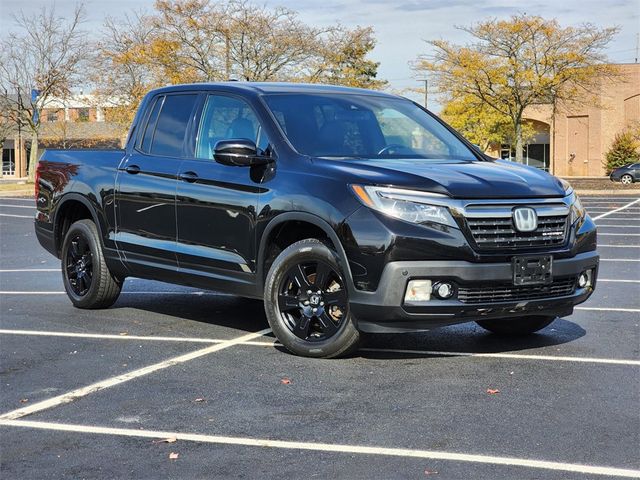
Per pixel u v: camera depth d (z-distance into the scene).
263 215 6.41
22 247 15.29
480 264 5.76
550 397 5.24
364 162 6.32
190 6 37.19
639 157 65.12
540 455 4.21
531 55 42.62
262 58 37.38
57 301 9.05
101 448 4.41
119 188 7.75
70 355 6.53
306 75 38.72
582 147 69.62
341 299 6.05
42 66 46.81
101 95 43.78
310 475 3.98
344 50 39.31
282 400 5.23
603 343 6.79
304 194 6.15
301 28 37.91
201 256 6.96
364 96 7.41
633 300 8.88
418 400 5.20
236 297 9.23
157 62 38.72
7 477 4.02
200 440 4.52
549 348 6.63
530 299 6.00
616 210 25.41
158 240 7.38
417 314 5.73
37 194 8.88
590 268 6.32
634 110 67.62
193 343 6.90
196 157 7.18
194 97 7.42
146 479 3.97
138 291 9.65
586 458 4.17
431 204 5.74
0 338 7.16
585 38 41.97
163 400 5.28
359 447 4.36
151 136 7.68
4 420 4.92
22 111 49.44
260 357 6.37
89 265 8.41
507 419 4.80
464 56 42.34
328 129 6.77
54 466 4.16
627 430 4.59
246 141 6.41
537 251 5.96
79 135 65.81
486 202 5.83
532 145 72.62
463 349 6.61
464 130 61.47
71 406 5.18
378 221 5.75
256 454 4.29
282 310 6.36
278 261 6.32
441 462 4.13
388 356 6.38
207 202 6.87
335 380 5.68
